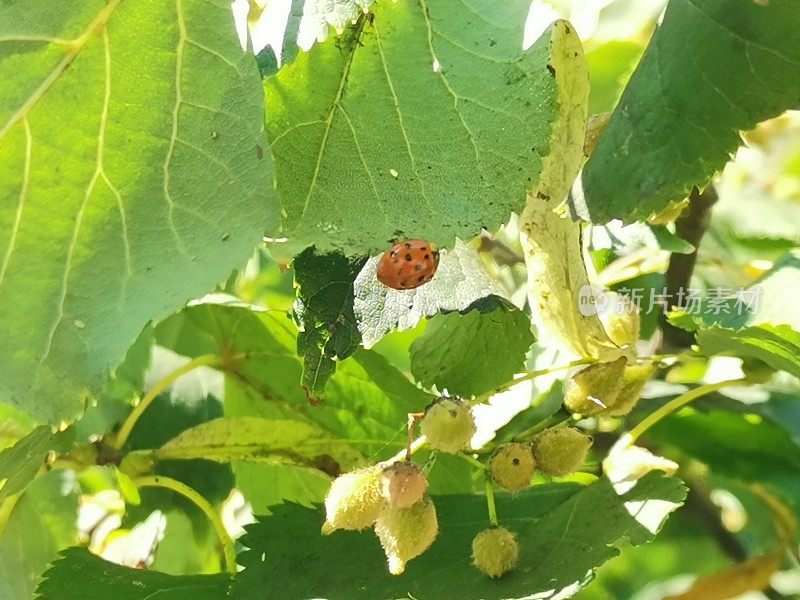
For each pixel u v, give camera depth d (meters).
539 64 0.09
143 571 0.13
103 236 0.09
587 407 0.12
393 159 0.10
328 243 0.10
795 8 0.10
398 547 0.10
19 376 0.09
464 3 0.09
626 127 0.11
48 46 0.08
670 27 0.11
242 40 0.08
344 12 0.09
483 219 0.10
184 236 0.09
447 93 0.10
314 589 0.12
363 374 0.15
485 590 0.11
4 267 0.09
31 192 0.08
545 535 0.12
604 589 0.24
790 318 0.12
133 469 0.14
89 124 0.08
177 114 0.08
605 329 0.13
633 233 0.14
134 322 0.09
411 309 0.12
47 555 0.16
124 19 0.08
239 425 0.14
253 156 0.09
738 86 0.10
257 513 0.16
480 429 0.14
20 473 0.13
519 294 0.14
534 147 0.10
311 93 0.10
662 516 0.11
